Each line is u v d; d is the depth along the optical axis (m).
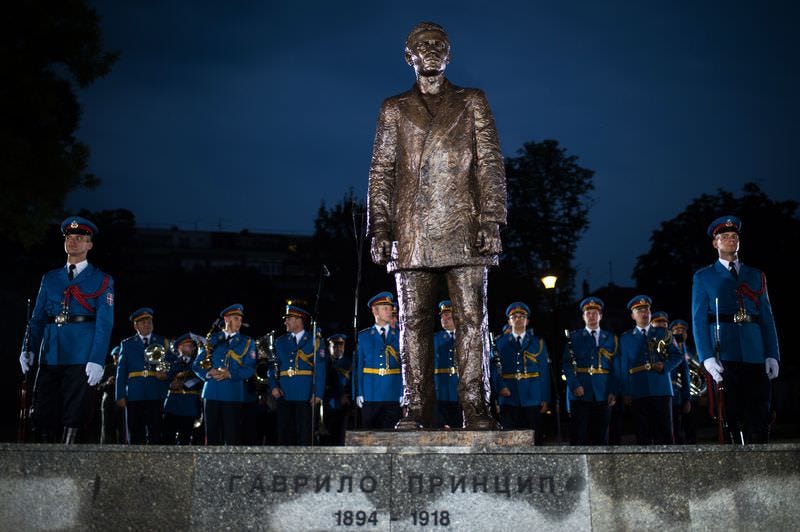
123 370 13.27
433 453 5.63
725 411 8.01
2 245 33.53
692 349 21.14
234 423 12.06
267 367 12.46
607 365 13.24
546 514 5.57
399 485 5.59
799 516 5.66
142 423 13.27
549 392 13.07
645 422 12.97
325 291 37.66
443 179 6.95
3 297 31.02
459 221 6.89
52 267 35.41
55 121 19.78
